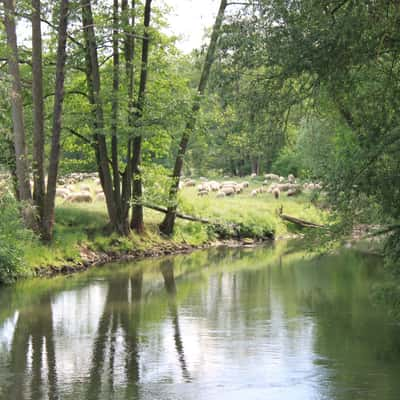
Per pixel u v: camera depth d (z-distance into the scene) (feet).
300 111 41.14
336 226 39.32
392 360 37.11
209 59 40.63
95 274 71.61
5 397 31.78
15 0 72.18
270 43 36.14
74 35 81.30
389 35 34.17
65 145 92.07
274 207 128.67
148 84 89.81
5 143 76.79
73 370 36.04
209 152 117.91
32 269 69.41
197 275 71.20
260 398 31.09
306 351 39.27
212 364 36.94
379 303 44.78
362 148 37.60
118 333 44.57
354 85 37.04
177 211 101.91
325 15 34.65
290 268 76.07
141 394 32.07
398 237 39.99
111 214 87.97
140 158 93.35
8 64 72.84
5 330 45.44
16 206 67.41
